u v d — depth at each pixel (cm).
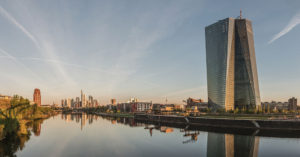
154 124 16162
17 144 7369
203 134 10112
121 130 12181
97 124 16175
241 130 11219
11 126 9212
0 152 6175
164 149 6838
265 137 8938
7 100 16388
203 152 6419
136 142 8119
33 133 10444
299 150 6569
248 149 6756
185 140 8519
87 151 6500
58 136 9500
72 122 18000
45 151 6400
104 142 8088
